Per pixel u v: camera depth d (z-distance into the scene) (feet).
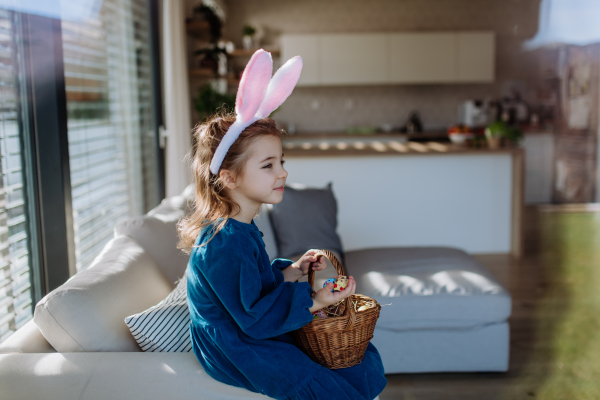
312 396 3.49
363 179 12.98
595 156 19.35
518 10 20.81
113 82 9.68
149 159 11.94
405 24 21.04
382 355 7.10
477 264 8.02
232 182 3.63
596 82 18.62
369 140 19.69
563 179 19.62
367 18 20.97
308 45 19.71
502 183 13.12
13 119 6.15
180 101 12.12
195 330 3.84
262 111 3.71
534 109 21.01
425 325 7.00
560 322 9.07
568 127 19.47
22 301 6.37
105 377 3.81
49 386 3.77
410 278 7.39
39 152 6.62
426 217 13.16
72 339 4.15
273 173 3.60
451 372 7.30
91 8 8.70
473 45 19.83
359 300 3.96
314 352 3.67
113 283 4.66
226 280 3.45
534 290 10.75
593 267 12.22
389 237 13.17
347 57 19.81
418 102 21.33
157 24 12.03
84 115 8.35
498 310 6.95
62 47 6.91
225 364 3.67
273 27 20.90
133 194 10.78
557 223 16.71
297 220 8.93
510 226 13.30
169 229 6.52
